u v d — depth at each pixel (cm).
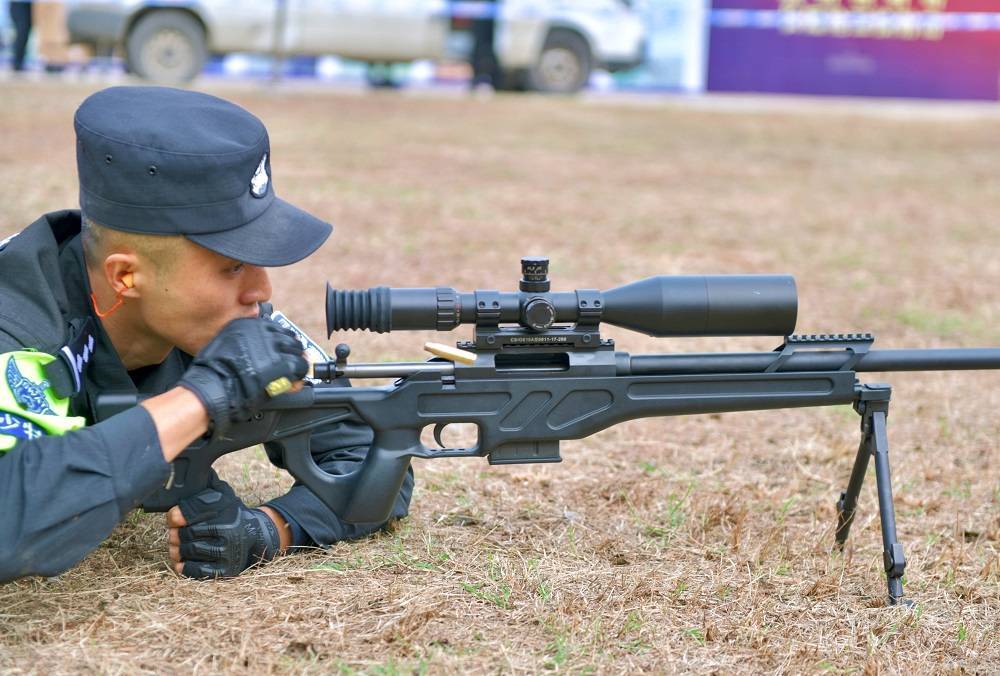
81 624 300
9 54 1802
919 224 1025
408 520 379
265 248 288
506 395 322
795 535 383
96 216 283
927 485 442
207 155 278
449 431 482
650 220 981
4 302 290
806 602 334
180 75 1755
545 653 298
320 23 1812
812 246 911
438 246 837
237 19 1758
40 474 267
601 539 371
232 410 284
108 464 272
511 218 955
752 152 1441
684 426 510
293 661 289
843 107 2033
